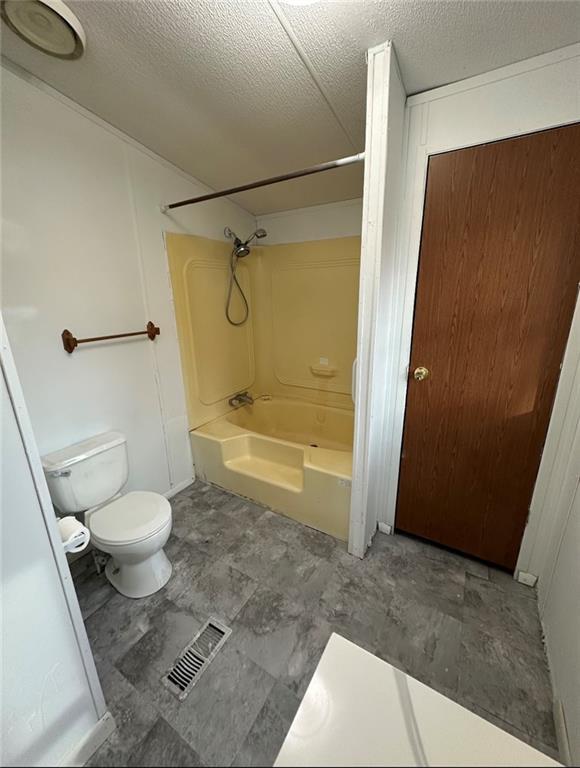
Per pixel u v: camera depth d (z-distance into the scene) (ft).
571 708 3.16
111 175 5.69
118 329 6.12
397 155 4.43
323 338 9.18
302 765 2.10
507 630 4.49
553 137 3.93
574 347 4.28
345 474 5.85
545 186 4.08
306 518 6.52
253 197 8.03
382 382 5.33
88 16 3.65
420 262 5.01
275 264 9.40
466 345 4.97
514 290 4.50
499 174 4.28
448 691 3.81
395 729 2.25
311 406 9.68
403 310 5.28
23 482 2.64
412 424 5.70
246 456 7.89
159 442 7.27
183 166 6.80
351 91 4.66
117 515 5.02
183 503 7.32
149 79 4.55
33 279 4.84
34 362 4.97
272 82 4.54
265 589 5.13
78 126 5.13
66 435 5.47
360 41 3.76
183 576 5.39
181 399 7.69
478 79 4.17
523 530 5.14
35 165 4.70
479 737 2.19
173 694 3.77
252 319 9.87
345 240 8.28
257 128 5.58
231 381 9.29
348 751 2.15
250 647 4.28
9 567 2.62
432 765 2.09
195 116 5.29
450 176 4.56
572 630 3.47
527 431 4.83
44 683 2.91
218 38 3.86
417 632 4.46
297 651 4.22
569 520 4.20
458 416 5.28
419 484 5.89
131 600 4.98
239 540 6.17
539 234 4.22
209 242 7.90
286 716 3.57
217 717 3.57
